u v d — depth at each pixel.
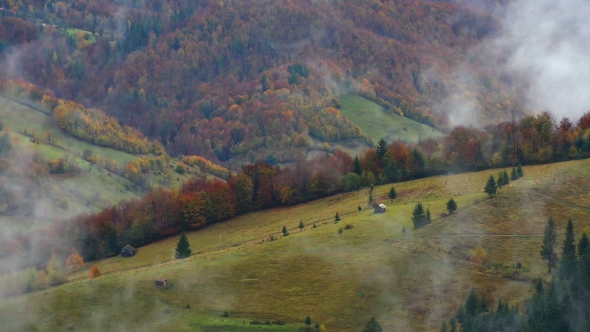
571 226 191.12
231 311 184.75
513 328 165.38
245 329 176.25
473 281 190.62
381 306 185.38
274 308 185.75
